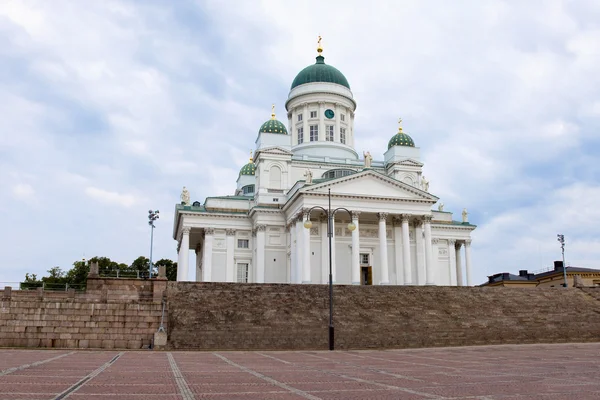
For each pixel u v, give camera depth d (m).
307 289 55.22
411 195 79.62
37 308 44.88
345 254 81.00
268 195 85.69
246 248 86.62
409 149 95.56
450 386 18.34
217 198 88.19
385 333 47.53
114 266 123.25
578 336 51.78
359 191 78.06
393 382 19.53
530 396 15.96
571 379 20.73
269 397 15.43
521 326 52.31
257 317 48.19
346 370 24.33
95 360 29.42
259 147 89.69
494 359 31.67
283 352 38.72
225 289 52.88
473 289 60.31
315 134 98.44
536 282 110.12
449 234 97.88
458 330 49.66
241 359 31.41
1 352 35.91
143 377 20.47
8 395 14.83
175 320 46.25
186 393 15.99
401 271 80.88
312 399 15.12
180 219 87.50
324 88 98.50
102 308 45.53
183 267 83.19
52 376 20.16
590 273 104.81
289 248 82.38
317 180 81.19
